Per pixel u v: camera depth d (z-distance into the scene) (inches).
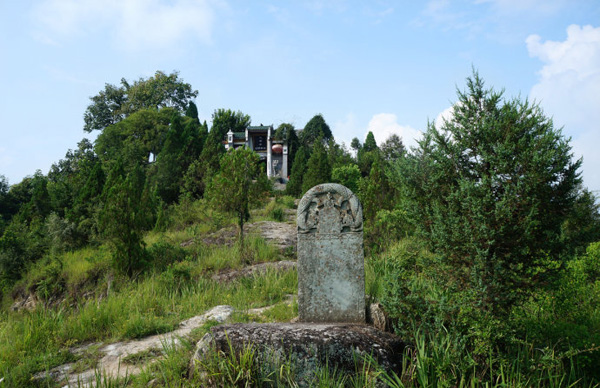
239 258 485.7
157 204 975.6
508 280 200.2
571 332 186.1
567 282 212.5
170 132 1301.7
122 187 490.3
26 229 776.9
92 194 877.2
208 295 365.4
